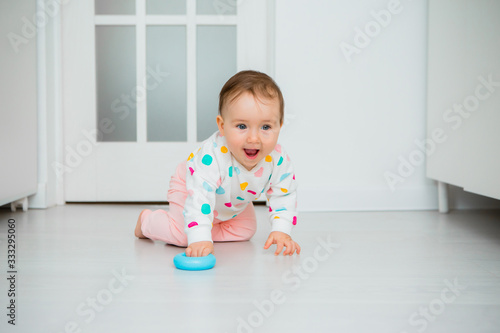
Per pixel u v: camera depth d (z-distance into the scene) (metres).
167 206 2.08
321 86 1.99
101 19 2.08
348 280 1.05
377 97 2.01
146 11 2.09
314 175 2.02
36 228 1.60
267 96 1.13
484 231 1.59
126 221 1.73
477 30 1.55
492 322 0.83
